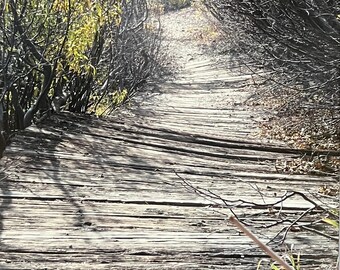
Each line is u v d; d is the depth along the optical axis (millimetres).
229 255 3889
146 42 14883
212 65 16531
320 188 5656
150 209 4828
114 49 11156
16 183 5301
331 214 4109
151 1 23609
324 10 7551
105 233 4227
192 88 13406
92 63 9430
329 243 4094
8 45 7125
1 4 6797
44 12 7254
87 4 7336
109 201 4992
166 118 9523
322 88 8359
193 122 9203
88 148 6824
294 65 8945
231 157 6914
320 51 7898
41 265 3648
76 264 3682
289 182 5918
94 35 8539
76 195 5090
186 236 4223
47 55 7887
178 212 4777
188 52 19594
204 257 3855
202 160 6719
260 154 7098
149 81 14211
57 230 4234
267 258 3844
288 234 4277
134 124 8398
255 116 9688
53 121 8164
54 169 5855
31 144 6793
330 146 7398
